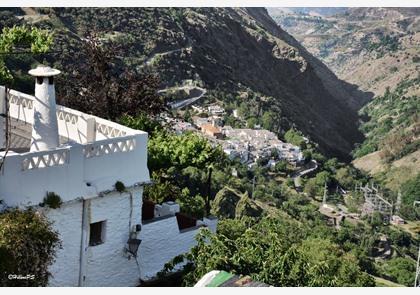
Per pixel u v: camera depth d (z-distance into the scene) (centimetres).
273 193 10638
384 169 13950
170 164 2150
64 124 1811
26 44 1708
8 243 1324
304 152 13250
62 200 1475
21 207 1407
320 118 17625
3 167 1372
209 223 1981
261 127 14038
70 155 1485
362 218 11025
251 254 1677
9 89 1781
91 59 2608
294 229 7450
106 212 1588
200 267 1625
